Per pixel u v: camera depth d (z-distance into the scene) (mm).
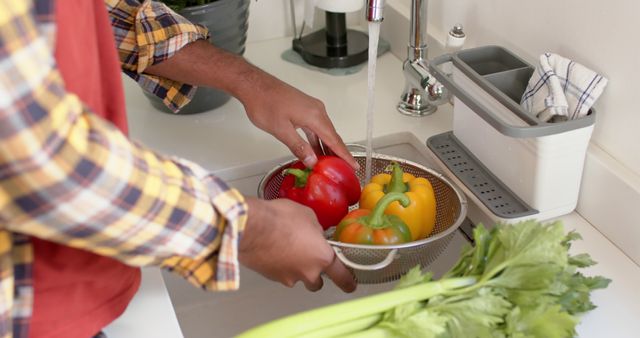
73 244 574
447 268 1129
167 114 1311
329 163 1043
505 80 1029
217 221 648
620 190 928
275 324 746
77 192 527
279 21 1544
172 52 1039
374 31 1046
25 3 471
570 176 962
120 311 768
